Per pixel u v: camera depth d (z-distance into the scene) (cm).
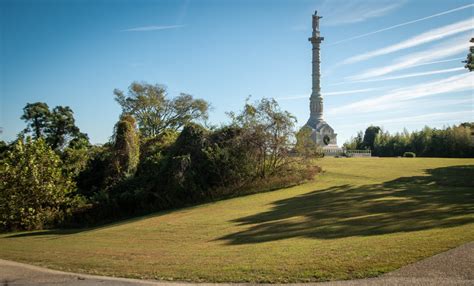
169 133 4225
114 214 3141
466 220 1448
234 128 3591
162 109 7262
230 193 3212
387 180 3164
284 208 2262
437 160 4888
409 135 9556
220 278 1001
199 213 2508
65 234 2472
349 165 4388
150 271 1120
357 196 2442
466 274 880
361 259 1035
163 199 3167
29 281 1085
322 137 8362
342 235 1395
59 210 3100
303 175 3450
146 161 3584
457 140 7738
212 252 1330
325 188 2970
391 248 1105
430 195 2280
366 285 866
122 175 3484
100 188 3469
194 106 7369
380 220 1612
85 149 3969
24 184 2952
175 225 2120
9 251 1745
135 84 7150
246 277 991
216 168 3372
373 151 10238
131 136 3622
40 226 2927
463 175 3222
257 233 1625
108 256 1409
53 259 1427
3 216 2852
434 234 1237
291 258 1118
